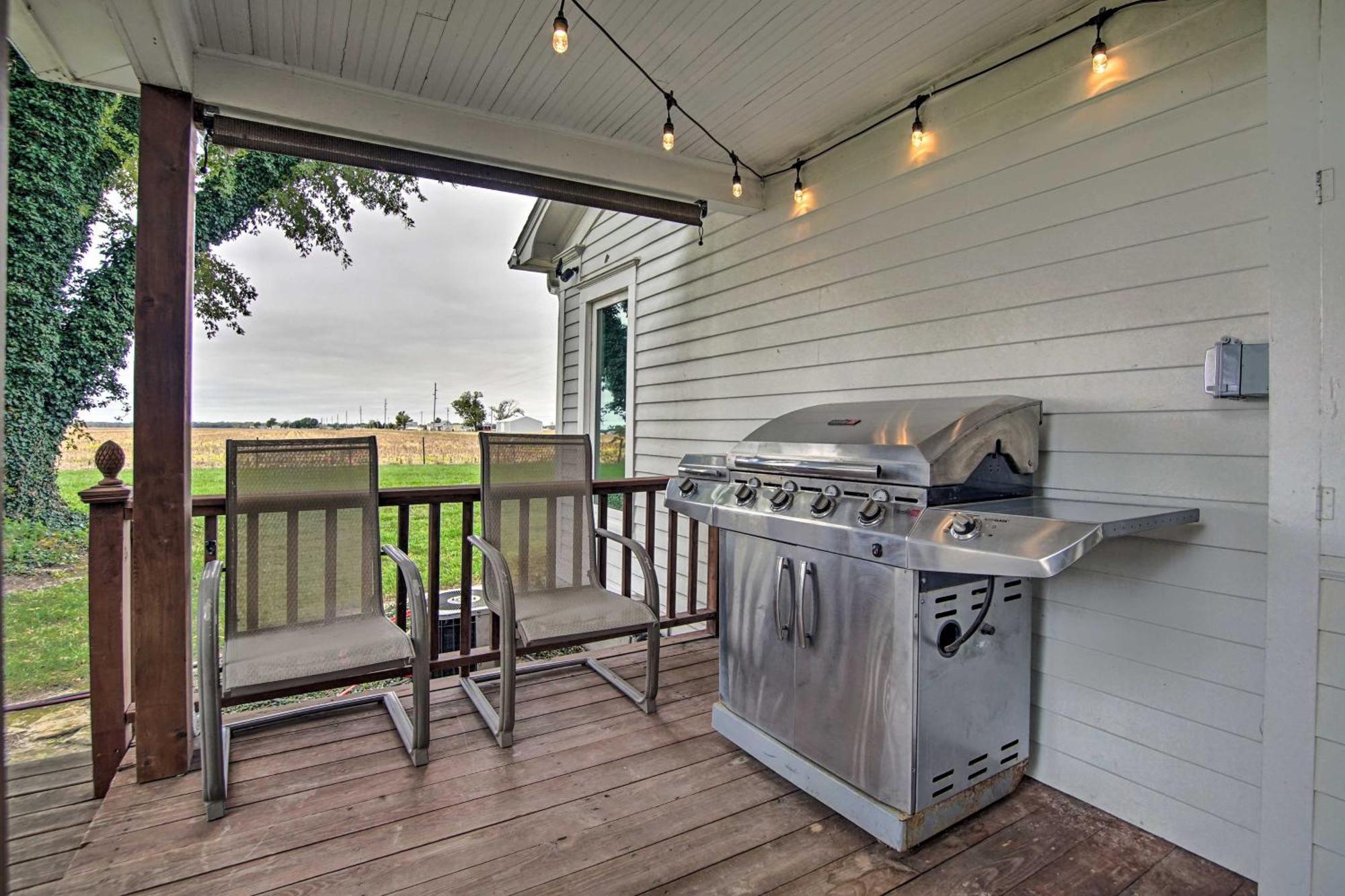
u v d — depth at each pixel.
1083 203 2.25
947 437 1.95
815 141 3.35
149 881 1.75
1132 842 2.01
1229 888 1.82
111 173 7.02
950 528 1.79
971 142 2.62
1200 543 1.96
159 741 2.22
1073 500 2.20
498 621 3.11
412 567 2.41
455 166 3.02
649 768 2.34
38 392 6.67
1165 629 2.03
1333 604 1.59
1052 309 2.34
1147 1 2.08
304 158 2.76
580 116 3.03
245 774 2.25
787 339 3.60
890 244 2.97
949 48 2.52
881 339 3.02
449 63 2.58
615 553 5.61
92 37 2.16
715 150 3.42
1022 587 2.22
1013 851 1.95
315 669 2.12
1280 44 1.66
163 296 2.20
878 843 1.97
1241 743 1.88
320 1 2.20
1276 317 1.68
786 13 2.30
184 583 2.25
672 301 4.67
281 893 1.71
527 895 1.73
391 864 1.83
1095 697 2.20
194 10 2.23
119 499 2.36
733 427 4.05
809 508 2.19
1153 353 2.06
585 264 6.00
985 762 2.12
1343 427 1.57
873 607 1.99
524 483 2.98
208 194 8.77
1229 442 1.90
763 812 2.10
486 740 2.50
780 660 2.30
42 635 5.77
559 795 2.16
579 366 6.14
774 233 3.69
